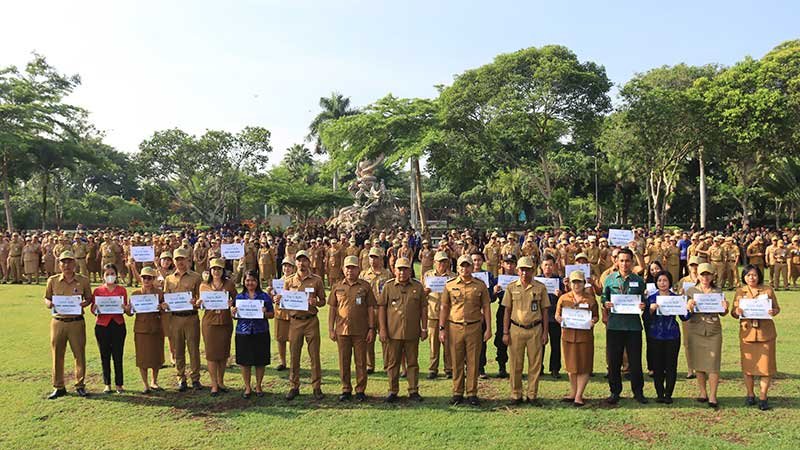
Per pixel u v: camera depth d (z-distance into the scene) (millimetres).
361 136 38469
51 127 46219
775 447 6883
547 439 7211
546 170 39594
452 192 74188
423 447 7004
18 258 24078
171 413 8383
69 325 9164
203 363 11398
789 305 16969
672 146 37156
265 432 7582
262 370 9234
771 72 34469
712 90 33719
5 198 44938
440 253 10586
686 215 58594
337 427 7723
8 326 14570
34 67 46344
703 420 7844
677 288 10148
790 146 36250
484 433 7441
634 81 35219
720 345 8422
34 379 10109
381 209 42250
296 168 75938
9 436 7508
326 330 14406
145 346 9250
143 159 51031
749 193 43906
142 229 55438
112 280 9445
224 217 57375
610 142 41125
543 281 10273
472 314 8648
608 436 7305
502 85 36531
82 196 73875
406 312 8875
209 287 9414
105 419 8141
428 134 35438
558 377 10203
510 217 69625
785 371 10023
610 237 18531
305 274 9336
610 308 8609
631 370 8680
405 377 10383
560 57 35969
